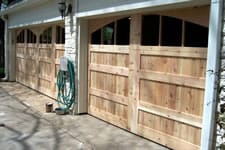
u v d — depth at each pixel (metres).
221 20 3.12
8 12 10.34
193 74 3.84
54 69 7.75
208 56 3.24
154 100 4.49
